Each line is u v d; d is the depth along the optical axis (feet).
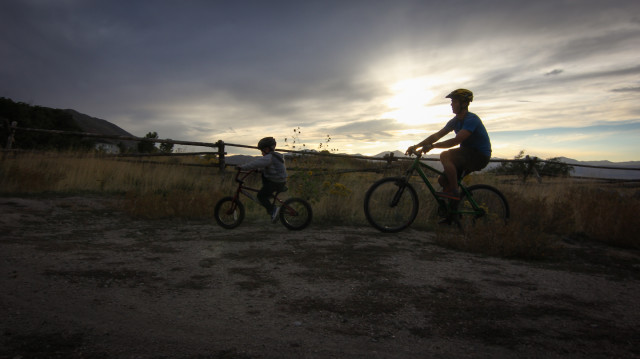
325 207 21.02
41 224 15.99
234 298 8.46
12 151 29.73
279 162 17.43
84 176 27.89
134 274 9.83
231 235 15.69
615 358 6.18
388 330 7.03
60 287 8.50
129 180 29.48
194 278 9.78
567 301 8.92
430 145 16.25
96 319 6.97
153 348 5.99
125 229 16.07
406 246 14.47
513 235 13.66
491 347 6.44
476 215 16.22
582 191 23.38
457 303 8.52
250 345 6.25
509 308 8.30
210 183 29.78
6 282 8.55
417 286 9.63
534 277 10.83
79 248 12.26
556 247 13.75
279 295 8.75
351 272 10.70
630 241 16.24
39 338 6.09
